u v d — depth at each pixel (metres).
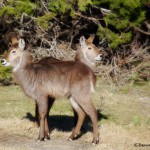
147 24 38.34
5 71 33.06
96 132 22.59
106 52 38.00
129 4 34.00
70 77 22.48
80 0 34.25
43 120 22.67
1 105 29.09
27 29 36.81
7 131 23.97
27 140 22.95
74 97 22.48
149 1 35.44
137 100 32.38
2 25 36.62
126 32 36.44
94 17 37.25
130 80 37.22
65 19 36.88
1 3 34.91
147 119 28.12
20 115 27.20
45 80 22.58
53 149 21.72
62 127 25.44
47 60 23.94
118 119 27.81
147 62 38.88
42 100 22.59
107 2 35.12
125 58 37.91
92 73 22.75
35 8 34.91
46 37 37.38
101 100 31.25
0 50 36.50
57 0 34.50
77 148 22.00
